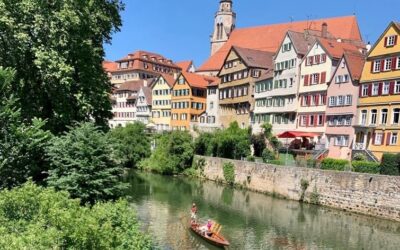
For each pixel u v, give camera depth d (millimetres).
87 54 26891
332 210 40375
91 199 18750
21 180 18672
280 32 97812
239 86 76688
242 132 63125
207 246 28250
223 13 115812
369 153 45312
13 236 9719
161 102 98625
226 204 42875
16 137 18312
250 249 27984
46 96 25891
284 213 39000
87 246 11125
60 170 19047
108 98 29109
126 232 15094
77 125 22891
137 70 128875
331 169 43094
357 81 50531
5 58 24703
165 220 35000
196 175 64125
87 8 26344
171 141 67562
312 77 58250
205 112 88250
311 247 28688
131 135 74688
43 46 24203
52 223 11500
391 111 45594
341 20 88312
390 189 36031
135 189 50875
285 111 62531
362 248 28609
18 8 23766
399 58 45312
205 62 110875
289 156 54438
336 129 52938
